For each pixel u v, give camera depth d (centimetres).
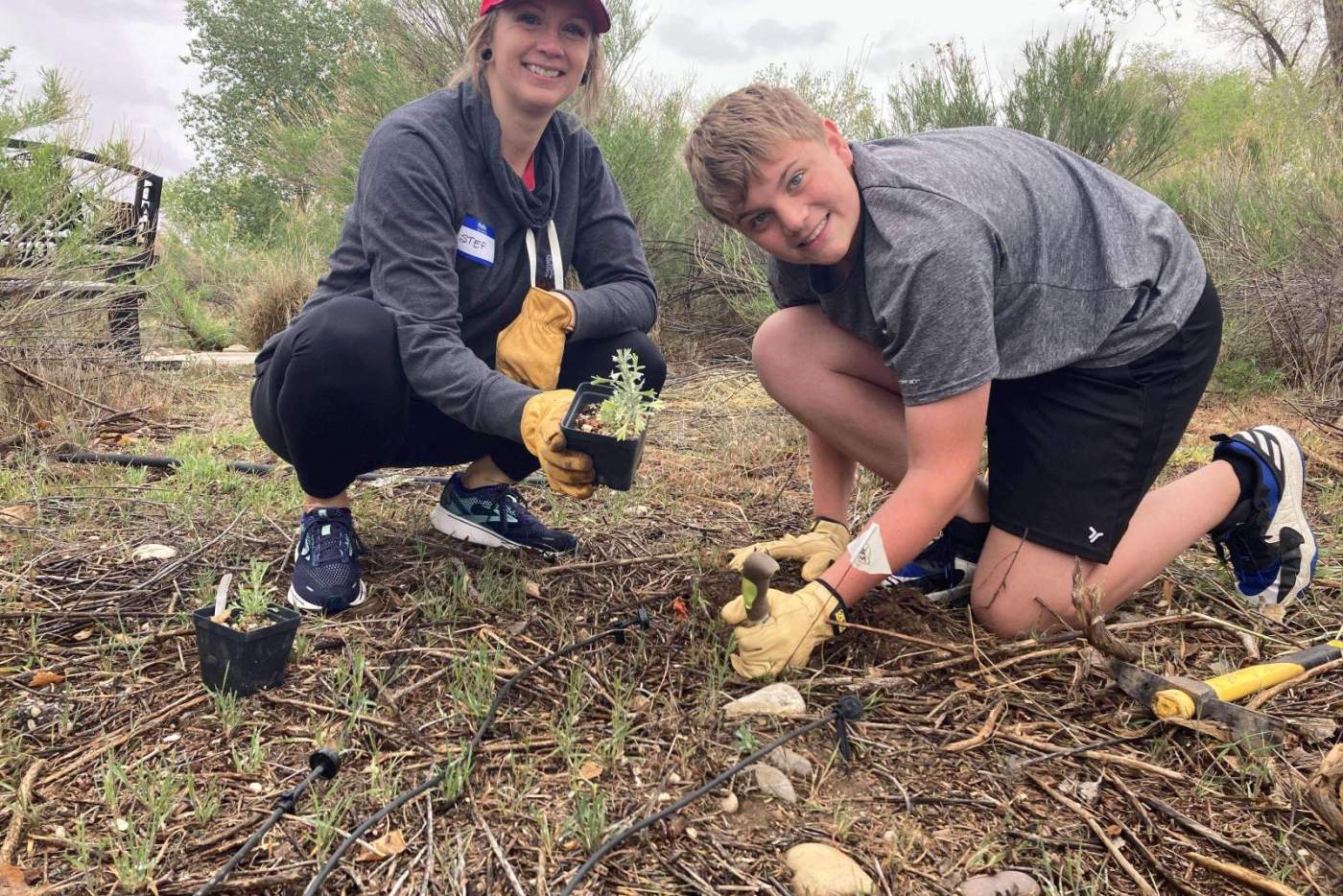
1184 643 238
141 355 600
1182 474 397
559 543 288
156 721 190
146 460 387
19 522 303
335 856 148
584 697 203
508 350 246
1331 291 553
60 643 224
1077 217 218
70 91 493
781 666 209
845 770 183
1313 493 362
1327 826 166
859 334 234
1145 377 223
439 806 167
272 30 2666
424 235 233
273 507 326
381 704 198
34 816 159
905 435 252
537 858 156
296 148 930
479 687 201
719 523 327
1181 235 232
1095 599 202
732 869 154
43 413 452
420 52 781
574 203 273
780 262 248
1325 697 211
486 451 281
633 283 277
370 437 240
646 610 236
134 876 146
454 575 263
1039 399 229
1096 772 184
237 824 161
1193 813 172
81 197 496
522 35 231
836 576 216
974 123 667
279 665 204
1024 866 158
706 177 194
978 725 199
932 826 167
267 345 257
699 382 623
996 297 211
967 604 257
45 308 479
